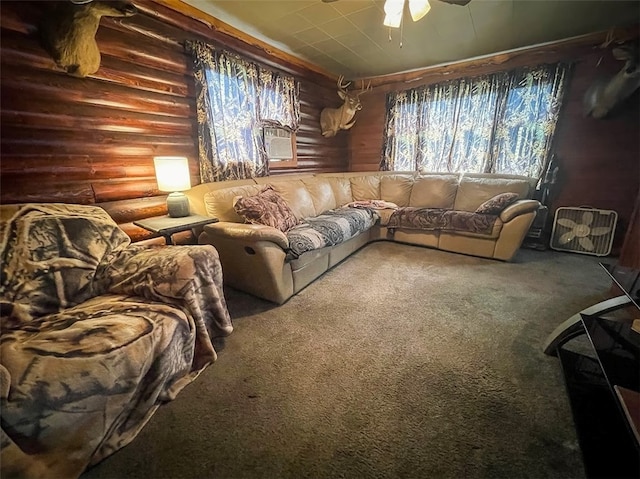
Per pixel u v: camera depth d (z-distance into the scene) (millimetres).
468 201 3611
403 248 3551
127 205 2234
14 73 1668
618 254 3244
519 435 1117
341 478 983
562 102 3332
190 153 2664
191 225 2090
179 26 2424
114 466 1030
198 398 1321
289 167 3877
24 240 1378
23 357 982
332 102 4539
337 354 1609
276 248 2084
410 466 1015
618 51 2545
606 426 1097
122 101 2154
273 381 1418
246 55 3037
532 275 2668
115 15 1688
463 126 3912
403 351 1624
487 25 2816
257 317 2006
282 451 1077
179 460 1048
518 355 1574
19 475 870
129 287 1485
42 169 1817
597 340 1236
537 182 3432
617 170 3213
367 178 4363
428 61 3830
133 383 1122
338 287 2463
